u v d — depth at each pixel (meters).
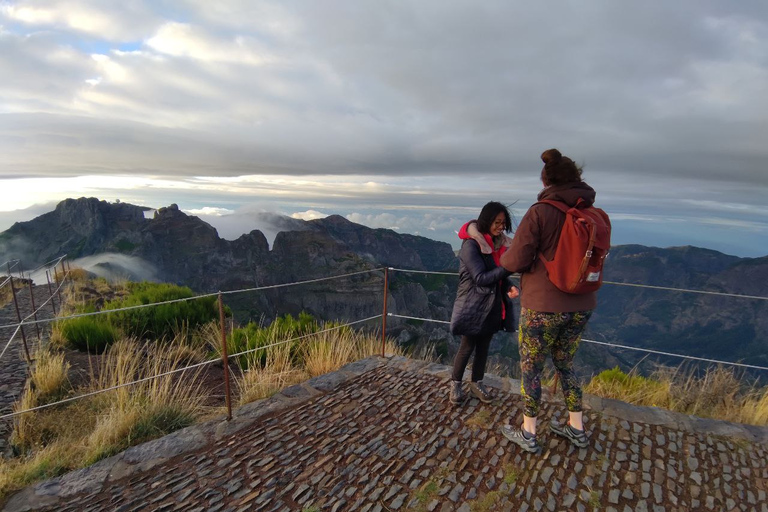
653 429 3.31
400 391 4.16
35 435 3.88
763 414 3.79
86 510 2.59
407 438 3.28
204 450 3.26
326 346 5.77
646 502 2.48
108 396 4.65
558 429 3.17
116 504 2.63
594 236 2.48
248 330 7.49
